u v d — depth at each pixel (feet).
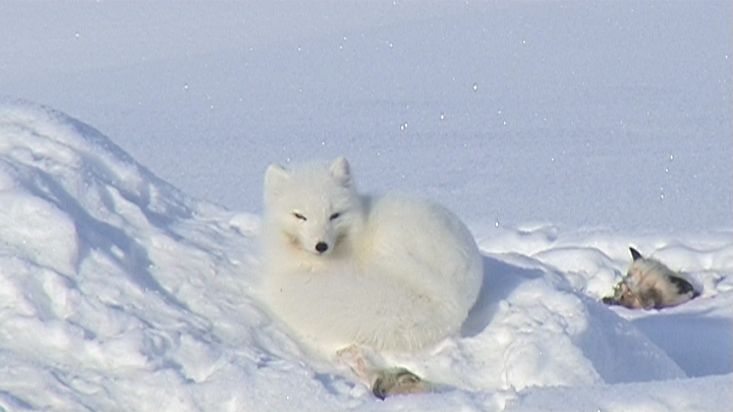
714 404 23.18
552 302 31.27
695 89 99.09
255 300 31.76
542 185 65.77
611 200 61.31
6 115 36.09
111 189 34.30
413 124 90.12
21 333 28.81
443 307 30.17
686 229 51.65
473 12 152.87
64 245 30.73
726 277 45.93
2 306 29.40
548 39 131.44
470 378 29.19
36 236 30.99
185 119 97.19
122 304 30.04
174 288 31.48
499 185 66.28
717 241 49.37
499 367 29.50
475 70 117.08
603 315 32.89
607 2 150.00
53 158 34.47
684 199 61.05
